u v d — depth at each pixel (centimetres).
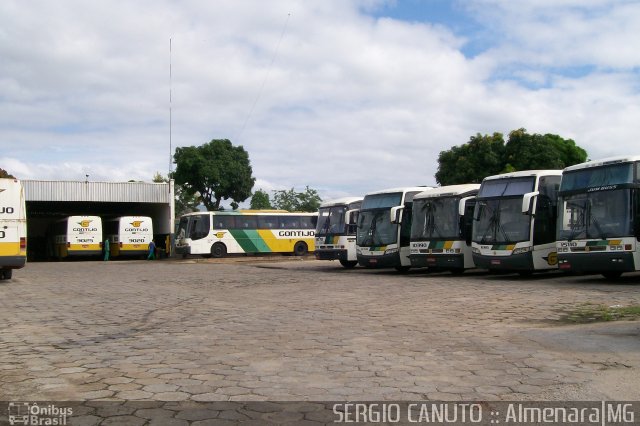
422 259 2261
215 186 5606
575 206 1762
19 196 2028
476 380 642
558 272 2272
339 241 2902
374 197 2562
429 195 2294
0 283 2075
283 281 2077
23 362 733
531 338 875
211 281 2116
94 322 1080
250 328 992
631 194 1641
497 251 1989
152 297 1547
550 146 4050
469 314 1141
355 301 1398
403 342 855
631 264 1623
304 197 6769
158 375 665
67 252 4409
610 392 593
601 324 981
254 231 4325
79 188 4616
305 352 786
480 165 4184
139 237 4591
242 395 587
